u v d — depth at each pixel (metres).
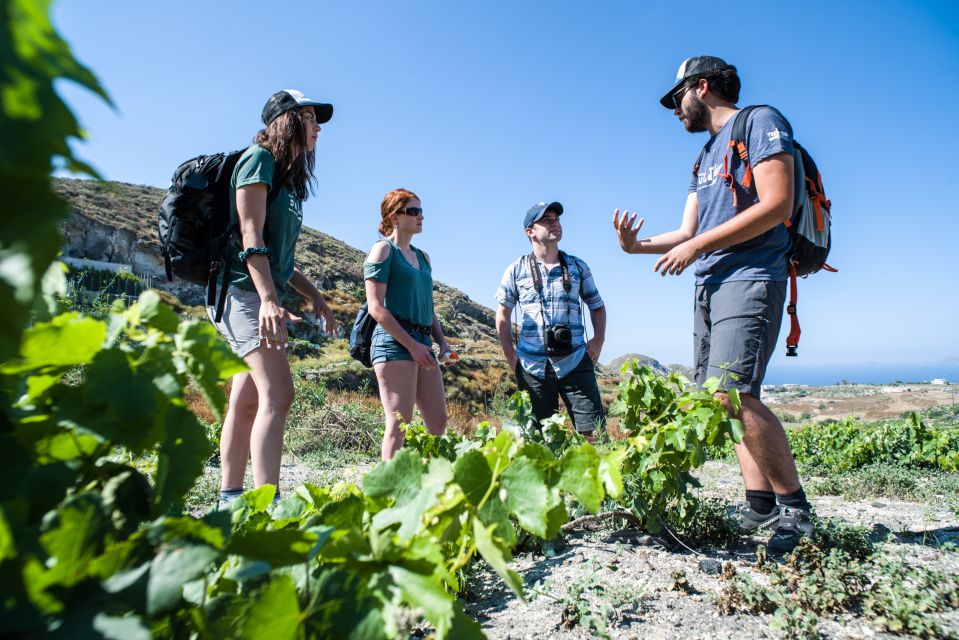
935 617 1.75
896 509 3.90
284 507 1.32
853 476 5.38
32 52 0.34
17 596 0.55
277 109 2.76
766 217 2.47
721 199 2.84
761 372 2.54
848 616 1.81
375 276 3.39
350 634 0.69
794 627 1.71
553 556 2.49
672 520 2.71
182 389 0.68
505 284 4.64
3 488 0.63
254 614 0.64
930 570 2.06
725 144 2.83
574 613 1.82
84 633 0.52
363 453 6.95
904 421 9.56
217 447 4.98
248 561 0.77
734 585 1.94
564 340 4.29
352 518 1.06
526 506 0.99
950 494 4.47
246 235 2.53
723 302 2.66
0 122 0.32
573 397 4.36
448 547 1.28
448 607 0.70
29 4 0.34
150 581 0.61
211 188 2.62
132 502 0.71
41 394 0.70
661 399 2.71
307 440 7.48
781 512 2.48
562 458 1.08
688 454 2.52
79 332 0.63
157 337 0.71
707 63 2.98
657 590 2.04
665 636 1.71
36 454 0.68
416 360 3.34
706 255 2.80
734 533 2.68
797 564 2.13
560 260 4.53
